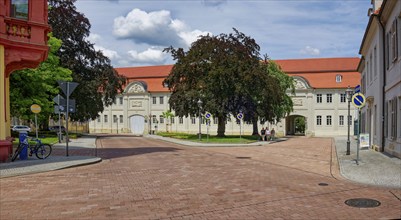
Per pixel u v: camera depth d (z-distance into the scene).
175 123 68.12
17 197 8.32
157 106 70.19
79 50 45.06
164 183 10.17
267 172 12.56
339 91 57.97
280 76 47.34
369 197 8.26
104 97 48.38
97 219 6.51
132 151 21.86
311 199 8.05
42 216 6.71
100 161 15.78
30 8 14.35
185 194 8.63
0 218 6.59
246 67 37.56
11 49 13.99
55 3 43.44
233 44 38.16
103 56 47.22
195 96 37.22
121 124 72.50
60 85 17.12
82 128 74.62
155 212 6.97
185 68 38.66
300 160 17.05
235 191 8.98
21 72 26.42
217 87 37.16
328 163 15.72
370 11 26.20
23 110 27.59
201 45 39.34
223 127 41.91
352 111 57.25
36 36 14.43
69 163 14.20
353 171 12.61
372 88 24.45
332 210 7.06
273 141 36.62
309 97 58.81
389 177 11.23
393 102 17.72
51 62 31.88
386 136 20.05
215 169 13.29
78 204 7.64
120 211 7.05
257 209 7.16
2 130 14.06
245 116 38.91
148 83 71.69
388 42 19.56
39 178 11.09
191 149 24.73
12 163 14.05
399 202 7.74
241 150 23.98
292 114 59.62
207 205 7.51
